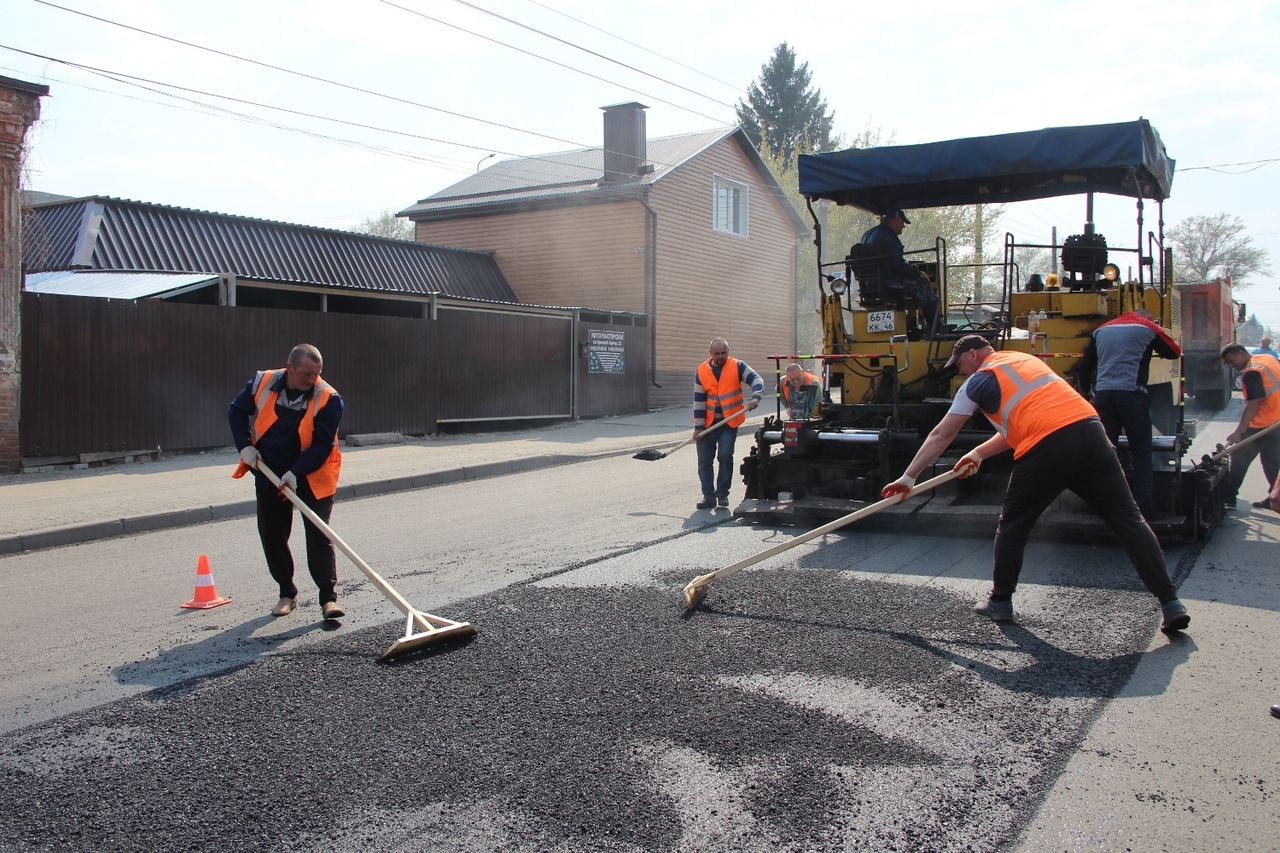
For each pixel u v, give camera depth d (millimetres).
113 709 4102
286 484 5266
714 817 3082
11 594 6328
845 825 3027
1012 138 7578
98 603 6043
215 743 3723
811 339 34438
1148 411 6660
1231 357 8648
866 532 7652
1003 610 5090
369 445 14820
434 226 25781
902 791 3246
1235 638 4824
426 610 5520
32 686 4484
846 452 8328
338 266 19281
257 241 18500
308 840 2992
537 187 24859
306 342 14188
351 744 3678
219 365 13164
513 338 17766
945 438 5227
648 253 22594
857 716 3867
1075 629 4965
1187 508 6895
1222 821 3051
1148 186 8516
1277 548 6926
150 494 9867
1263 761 3457
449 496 10555
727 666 4457
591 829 3020
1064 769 3408
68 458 11664
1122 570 6215
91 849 2963
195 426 12906
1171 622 4816
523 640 4891
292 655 4773
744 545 7270
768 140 54719
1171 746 3586
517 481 11734
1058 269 9672
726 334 25641
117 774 3479
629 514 8953
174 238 17312
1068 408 4926
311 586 6387
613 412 20500
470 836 2994
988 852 2875
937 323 8188
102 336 11906
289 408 5438
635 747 3598
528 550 7332
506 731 3766
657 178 22641
